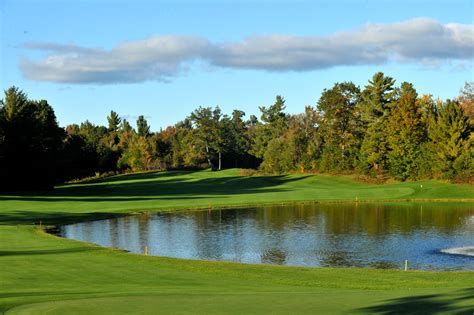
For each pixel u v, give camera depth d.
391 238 39.44
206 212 57.53
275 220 50.53
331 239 39.31
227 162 150.12
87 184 104.50
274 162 124.81
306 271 24.47
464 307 14.80
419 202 67.56
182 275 22.89
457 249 35.03
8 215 50.34
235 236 41.16
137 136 147.38
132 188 90.50
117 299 16.41
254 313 14.04
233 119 186.25
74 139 121.75
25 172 85.81
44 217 49.75
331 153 111.12
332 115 113.94
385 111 106.06
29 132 86.75
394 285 21.36
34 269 23.16
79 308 14.85
